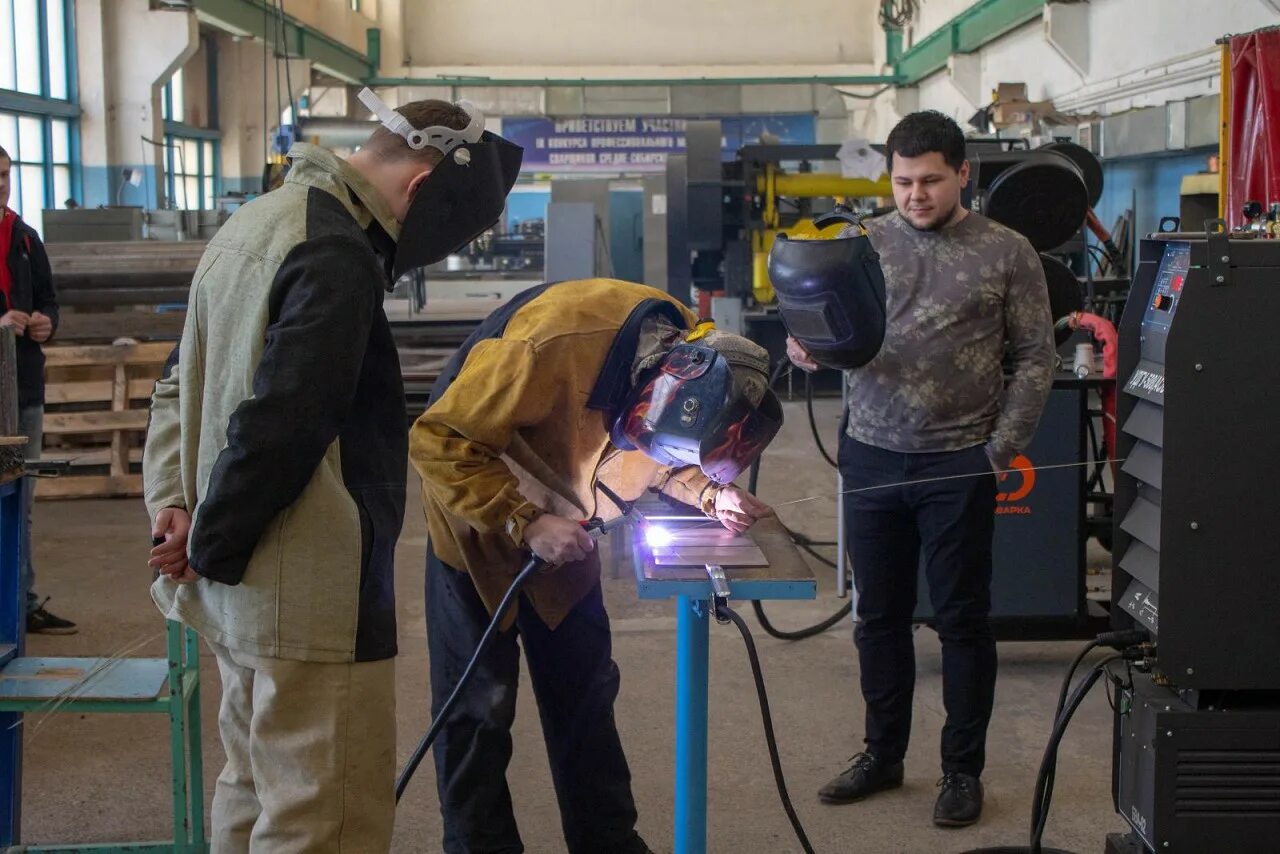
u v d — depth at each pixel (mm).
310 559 1690
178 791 2375
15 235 4039
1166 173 9492
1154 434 2000
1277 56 3906
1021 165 4039
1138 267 2100
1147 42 10281
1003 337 2695
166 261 6793
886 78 19672
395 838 2664
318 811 1709
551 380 1913
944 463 2650
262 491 1614
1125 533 2133
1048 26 11742
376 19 19891
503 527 1925
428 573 2221
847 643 3896
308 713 1715
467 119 1816
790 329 2203
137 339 6723
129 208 9055
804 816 2764
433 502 2092
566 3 20172
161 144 12156
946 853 2592
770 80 19984
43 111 11164
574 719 2270
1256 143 3975
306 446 1613
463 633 2148
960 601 2678
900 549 2777
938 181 2594
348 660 1709
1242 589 1947
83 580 4672
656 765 3037
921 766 3018
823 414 8547
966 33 15516
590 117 20125
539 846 2654
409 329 9008
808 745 3143
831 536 5336
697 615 1898
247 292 1677
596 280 2072
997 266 2635
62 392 6262
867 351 2146
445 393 1927
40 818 2730
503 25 20219
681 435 1788
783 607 4273
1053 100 12859
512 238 15016
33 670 2396
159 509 1823
